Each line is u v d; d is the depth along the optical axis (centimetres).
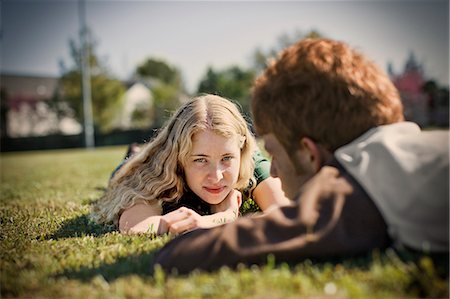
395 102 164
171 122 265
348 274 137
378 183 147
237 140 253
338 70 158
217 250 150
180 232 213
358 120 157
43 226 260
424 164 142
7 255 186
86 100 2750
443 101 3061
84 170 763
